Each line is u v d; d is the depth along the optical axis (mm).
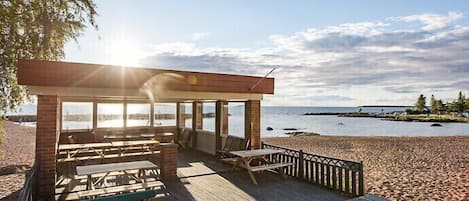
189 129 12414
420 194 7961
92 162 8938
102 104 11344
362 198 5742
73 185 6434
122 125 11812
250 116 8312
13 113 8516
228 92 7699
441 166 12273
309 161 7004
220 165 8750
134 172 7355
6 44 7902
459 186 8852
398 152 16594
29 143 18469
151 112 12531
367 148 18406
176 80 7000
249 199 5688
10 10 7598
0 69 8008
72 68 5832
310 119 73812
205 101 10953
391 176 10234
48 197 5500
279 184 6770
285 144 20562
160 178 7070
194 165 8742
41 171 5523
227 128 10062
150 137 11164
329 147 18875
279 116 95250
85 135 10156
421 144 20734
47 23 8633
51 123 5656
